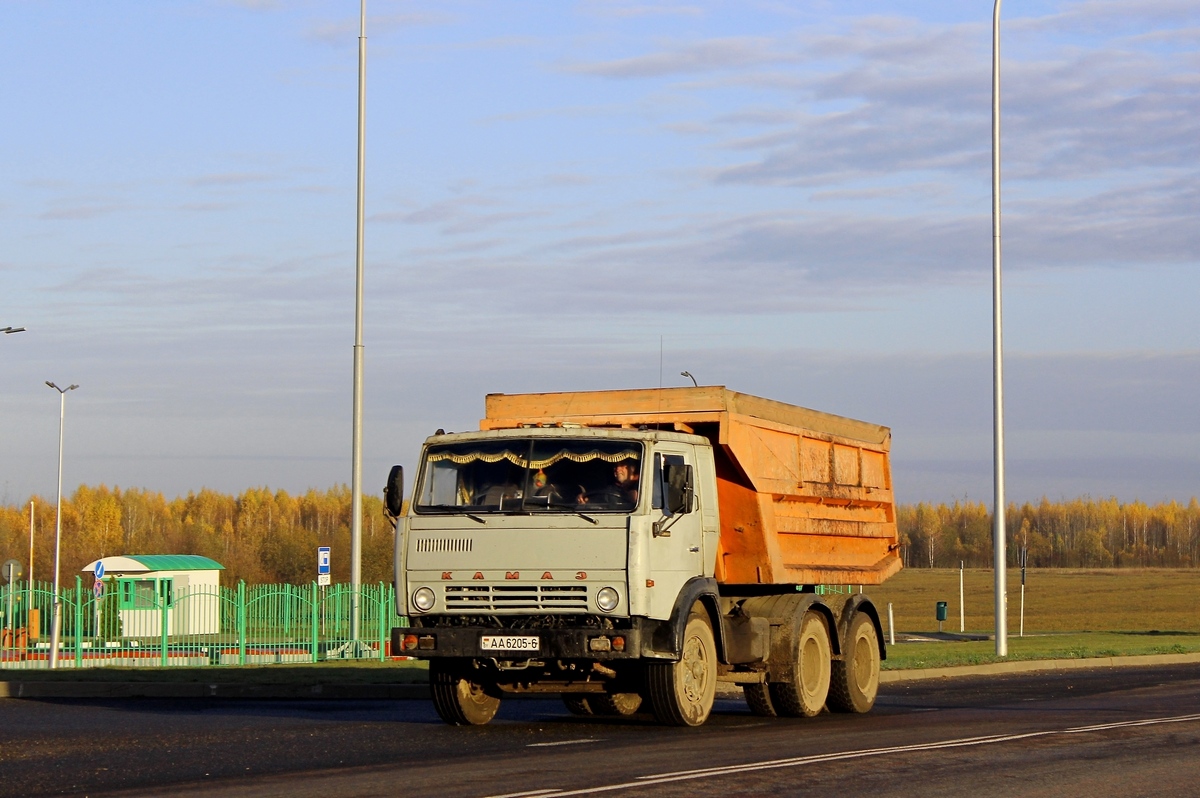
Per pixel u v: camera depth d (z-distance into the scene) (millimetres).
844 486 24141
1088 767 14359
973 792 12773
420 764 14953
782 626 20641
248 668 30859
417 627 18219
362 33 37531
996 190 35656
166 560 53781
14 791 13398
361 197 36656
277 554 114438
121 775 14422
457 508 18344
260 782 13750
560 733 18078
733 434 20375
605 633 17453
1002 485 34906
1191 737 16984
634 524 17578
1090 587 135375
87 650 40750
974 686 27500
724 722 19922
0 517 142375
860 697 21859
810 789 12914
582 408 21188
